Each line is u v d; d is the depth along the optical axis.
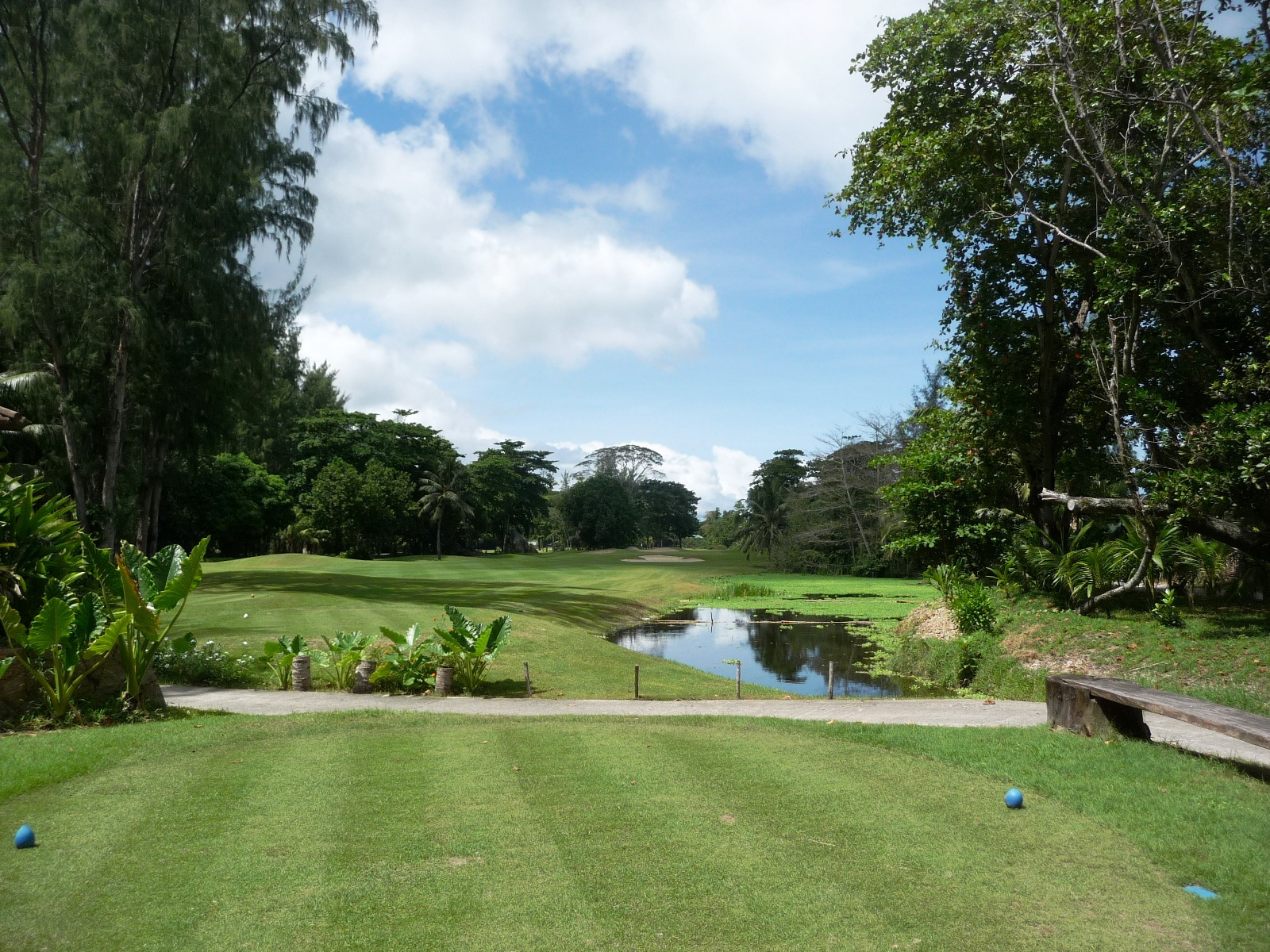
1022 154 18.52
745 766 7.60
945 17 18.59
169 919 4.44
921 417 23.27
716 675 18.88
